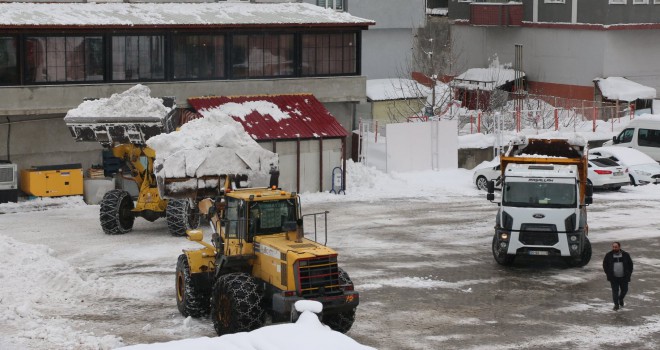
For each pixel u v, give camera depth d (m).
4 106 41.56
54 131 43.41
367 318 25.14
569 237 30.47
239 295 22.16
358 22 48.72
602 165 46.03
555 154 34.56
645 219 39.38
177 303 25.50
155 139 31.73
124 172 43.03
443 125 50.50
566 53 66.94
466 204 43.16
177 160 31.38
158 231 36.84
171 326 24.22
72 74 43.16
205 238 35.28
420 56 71.88
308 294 21.75
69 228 37.19
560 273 30.47
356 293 22.20
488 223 38.72
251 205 23.45
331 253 22.00
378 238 35.72
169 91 45.12
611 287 26.38
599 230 37.12
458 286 28.67
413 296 27.44
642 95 63.28
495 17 69.94
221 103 45.69
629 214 40.53
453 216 40.22
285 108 46.53
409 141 49.78
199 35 45.88
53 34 42.44
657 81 66.06
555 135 52.00
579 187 31.81
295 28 47.78
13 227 37.28
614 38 64.38
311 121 45.91
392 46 67.56
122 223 36.19
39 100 42.22
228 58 46.59
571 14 66.12
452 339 23.36
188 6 48.75
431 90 63.38
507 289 28.36
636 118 52.31
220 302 22.73
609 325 24.73
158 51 45.03
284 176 44.50
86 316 25.02
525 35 70.00
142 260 31.92
